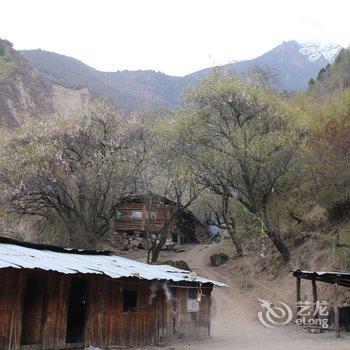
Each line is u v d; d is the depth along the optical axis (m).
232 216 37.50
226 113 29.86
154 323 16.19
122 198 34.72
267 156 27.75
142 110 37.75
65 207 31.94
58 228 33.38
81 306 15.04
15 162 30.17
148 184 34.81
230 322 22.66
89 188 31.28
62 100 105.69
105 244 38.62
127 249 40.44
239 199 30.44
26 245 16.03
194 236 53.03
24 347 11.98
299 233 31.00
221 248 41.47
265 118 29.45
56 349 12.78
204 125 29.81
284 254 28.77
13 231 34.38
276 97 30.72
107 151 32.31
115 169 31.98
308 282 24.89
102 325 14.17
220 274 32.84
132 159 33.84
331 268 24.47
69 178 32.28
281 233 32.50
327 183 29.27
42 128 33.66
